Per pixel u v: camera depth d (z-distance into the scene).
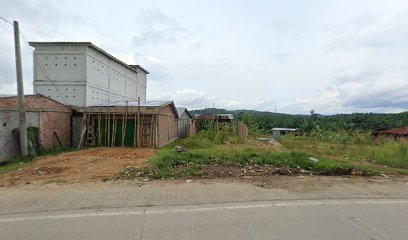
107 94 21.12
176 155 8.90
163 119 17.83
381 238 3.44
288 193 5.33
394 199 5.11
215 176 6.65
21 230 3.61
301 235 3.49
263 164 8.24
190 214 4.20
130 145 16.31
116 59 22.22
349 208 4.56
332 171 7.38
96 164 8.94
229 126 27.19
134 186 5.77
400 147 13.31
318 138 26.23
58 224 3.81
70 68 17.86
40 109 13.11
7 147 11.22
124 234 3.49
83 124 16.17
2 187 5.86
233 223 3.86
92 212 4.27
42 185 5.94
